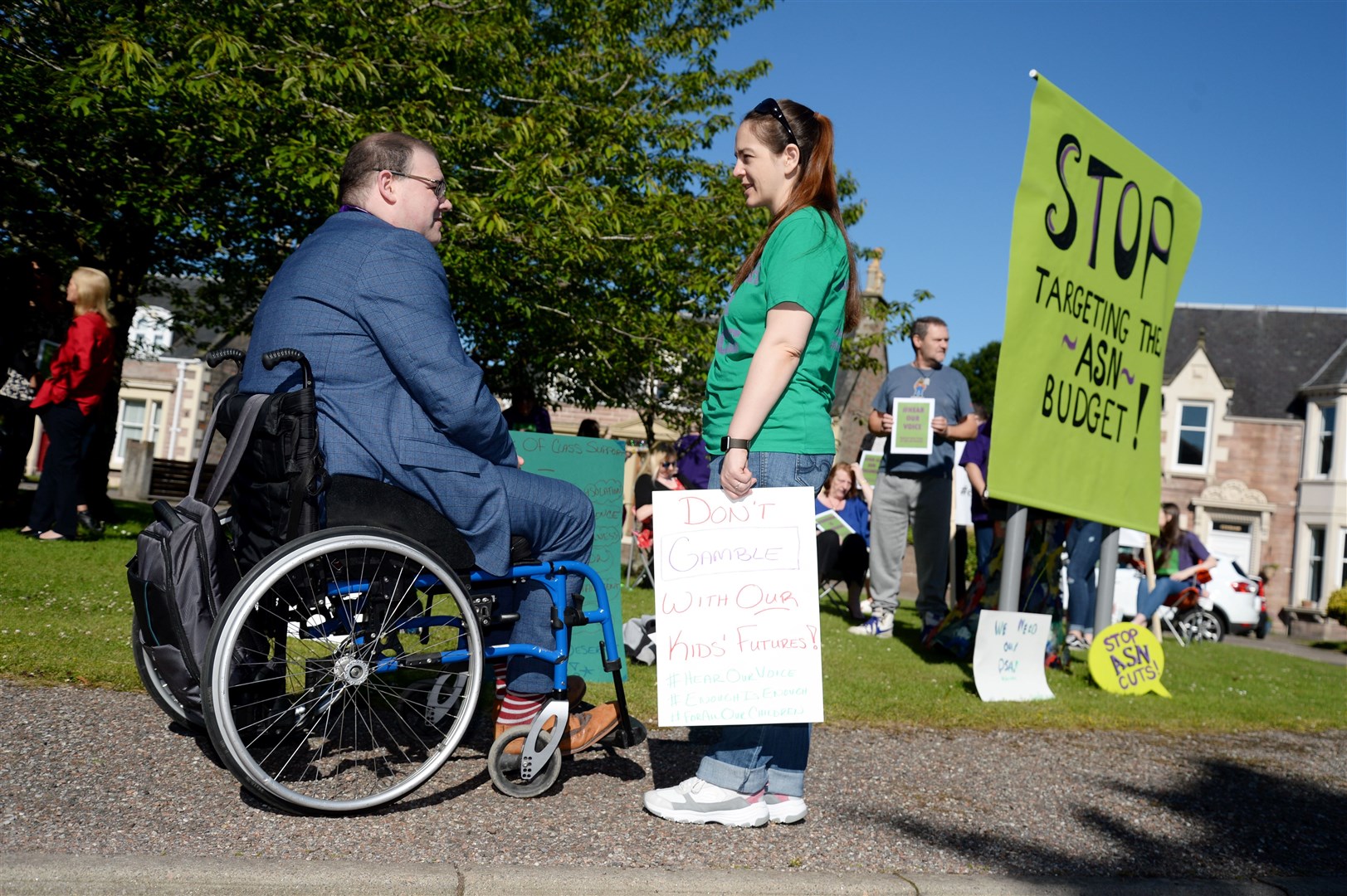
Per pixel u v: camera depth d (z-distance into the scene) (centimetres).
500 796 290
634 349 1362
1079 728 476
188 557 258
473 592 298
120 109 962
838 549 878
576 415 2844
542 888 227
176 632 257
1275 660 1059
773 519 287
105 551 692
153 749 296
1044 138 583
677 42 1622
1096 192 620
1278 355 3388
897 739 415
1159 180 673
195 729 317
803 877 245
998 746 419
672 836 269
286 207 1159
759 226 1362
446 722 323
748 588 286
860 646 689
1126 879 265
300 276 278
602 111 1335
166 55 1019
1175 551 1230
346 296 271
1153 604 1010
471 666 278
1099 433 627
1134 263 655
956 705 495
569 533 302
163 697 307
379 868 223
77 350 729
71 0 1026
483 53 1240
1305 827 336
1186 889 262
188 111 976
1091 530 768
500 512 279
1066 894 252
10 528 779
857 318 305
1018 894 250
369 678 297
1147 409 675
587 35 1512
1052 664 682
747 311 291
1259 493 3238
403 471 270
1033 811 327
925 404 710
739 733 287
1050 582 673
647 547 928
